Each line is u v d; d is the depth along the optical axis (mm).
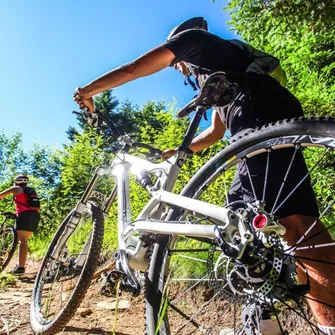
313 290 1583
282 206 1693
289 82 5906
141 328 2717
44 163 16500
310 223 1675
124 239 2129
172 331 2438
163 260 1903
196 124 2158
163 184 2131
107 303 3311
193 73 2078
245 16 5316
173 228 1727
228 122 1926
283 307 1683
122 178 2520
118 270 1981
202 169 1920
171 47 1851
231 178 3348
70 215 2904
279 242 1371
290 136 1526
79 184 8156
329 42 5676
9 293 3875
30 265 6574
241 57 1929
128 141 2617
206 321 2502
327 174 3510
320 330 1563
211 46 1885
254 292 1415
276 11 4848
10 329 2660
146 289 1905
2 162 17406
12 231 5859
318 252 1600
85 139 8141
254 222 1339
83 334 2596
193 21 2209
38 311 2643
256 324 1655
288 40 5285
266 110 1795
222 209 1516
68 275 2727
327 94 5012
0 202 12086
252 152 1692
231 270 1511
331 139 1368
